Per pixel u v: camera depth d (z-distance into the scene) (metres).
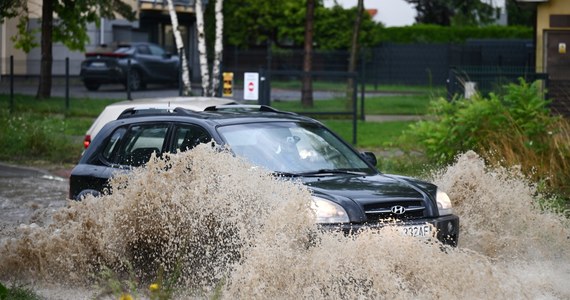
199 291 19.45
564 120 37.56
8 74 79.75
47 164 46.22
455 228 21.38
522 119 37.22
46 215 30.80
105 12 70.25
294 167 22.03
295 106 63.03
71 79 88.00
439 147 37.78
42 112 64.50
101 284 20.23
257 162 21.73
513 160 35.22
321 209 19.66
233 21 107.69
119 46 85.56
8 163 46.44
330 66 94.81
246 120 23.00
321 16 108.25
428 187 21.91
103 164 23.97
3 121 51.94
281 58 96.12
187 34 99.75
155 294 15.45
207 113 23.66
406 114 69.69
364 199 20.09
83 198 23.88
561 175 34.53
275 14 108.50
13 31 86.88
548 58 63.97
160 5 96.19
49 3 70.38
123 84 82.81
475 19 113.88
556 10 63.47
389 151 48.00
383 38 116.88
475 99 39.81
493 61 100.81
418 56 102.19
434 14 131.88
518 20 132.62
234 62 97.44
